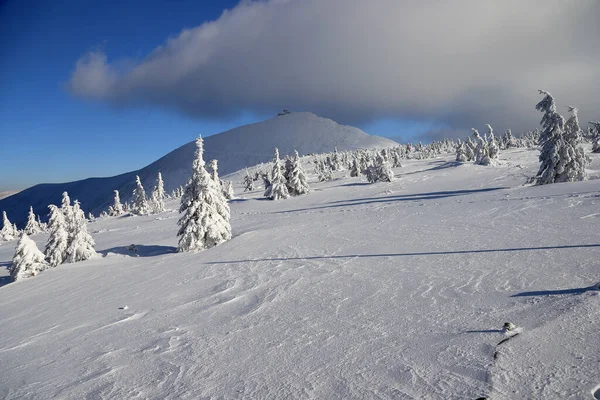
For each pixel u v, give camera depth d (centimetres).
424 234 1545
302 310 812
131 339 783
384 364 508
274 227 2456
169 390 518
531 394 390
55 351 789
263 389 483
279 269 1277
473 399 394
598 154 6081
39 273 2053
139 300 1138
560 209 1612
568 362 441
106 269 1881
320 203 4259
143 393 521
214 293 1082
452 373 457
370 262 1191
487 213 1833
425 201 2898
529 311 615
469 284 823
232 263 1513
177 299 1077
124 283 1464
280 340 653
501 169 5312
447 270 967
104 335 844
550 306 619
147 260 1977
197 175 2095
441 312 679
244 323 779
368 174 5809
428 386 436
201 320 846
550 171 2903
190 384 527
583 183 2427
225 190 7400
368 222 2141
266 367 550
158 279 1428
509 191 2647
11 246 4741
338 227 2088
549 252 986
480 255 1072
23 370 701
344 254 1374
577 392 382
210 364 590
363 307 773
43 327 1018
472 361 479
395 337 596
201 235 2017
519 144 13125
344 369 509
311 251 1522
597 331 505
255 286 1088
